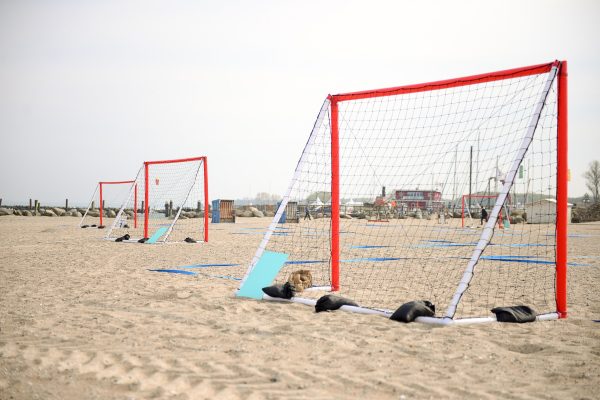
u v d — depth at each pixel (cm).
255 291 659
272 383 335
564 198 543
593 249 1448
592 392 319
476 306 615
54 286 744
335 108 731
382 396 313
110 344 427
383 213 4091
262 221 3953
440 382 337
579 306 609
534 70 568
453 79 630
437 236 2070
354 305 576
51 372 357
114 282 785
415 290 732
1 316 536
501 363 378
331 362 379
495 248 1462
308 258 1173
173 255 1235
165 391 321
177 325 499
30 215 4450
